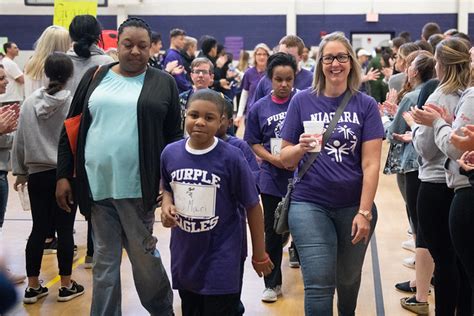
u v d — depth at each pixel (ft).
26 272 13.53
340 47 9.26
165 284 10.92
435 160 10.12
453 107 9.69
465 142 8.27
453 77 9.73
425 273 12.28
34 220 13.01
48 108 12.49
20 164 13.02
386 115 13.83
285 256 16.60
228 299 9.00
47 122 12.66
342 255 9.53
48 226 13.12
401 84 16.10
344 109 9.30
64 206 10.84
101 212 10.39
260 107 13.20
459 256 9.06
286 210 9.52
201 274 8.91
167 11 51.88
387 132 12.94
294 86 15.37
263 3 51.34
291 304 13.00
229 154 8.85
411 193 12.12
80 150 10.30
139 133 10.07
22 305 12.90
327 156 9.23
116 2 51.16
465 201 8.82
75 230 19.20
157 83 10.38
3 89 12.95
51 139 12.69
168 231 18.90
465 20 49.42
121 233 10.55
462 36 15.20
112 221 10.43
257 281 14.49
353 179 9.20
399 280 14.47
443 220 10.24
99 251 10.41
